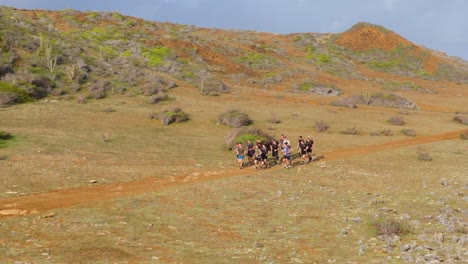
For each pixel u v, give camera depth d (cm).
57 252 1032
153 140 3008
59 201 1555
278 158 2527
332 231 1230
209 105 4550
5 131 2819
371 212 1425
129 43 7262
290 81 6950
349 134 3591
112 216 1372
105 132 3142
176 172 2156
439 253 1011
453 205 1520
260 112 4338
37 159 2195
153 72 5966
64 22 8225
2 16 6141
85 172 2023
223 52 8112
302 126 3841
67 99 4294
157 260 990
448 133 3725
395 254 1021
